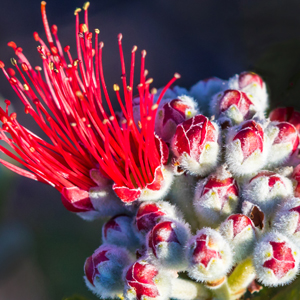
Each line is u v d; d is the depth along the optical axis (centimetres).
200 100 18
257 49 21
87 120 16
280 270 15
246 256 16
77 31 16
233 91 17
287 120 18
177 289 16
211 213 16
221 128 17
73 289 27
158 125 17
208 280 16
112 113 16
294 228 16
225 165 16
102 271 16
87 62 16
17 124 16
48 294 27
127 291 16
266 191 16
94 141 16
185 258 16
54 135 16
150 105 16
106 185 17
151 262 16
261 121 17
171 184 17
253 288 17
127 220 17
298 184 16
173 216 16
